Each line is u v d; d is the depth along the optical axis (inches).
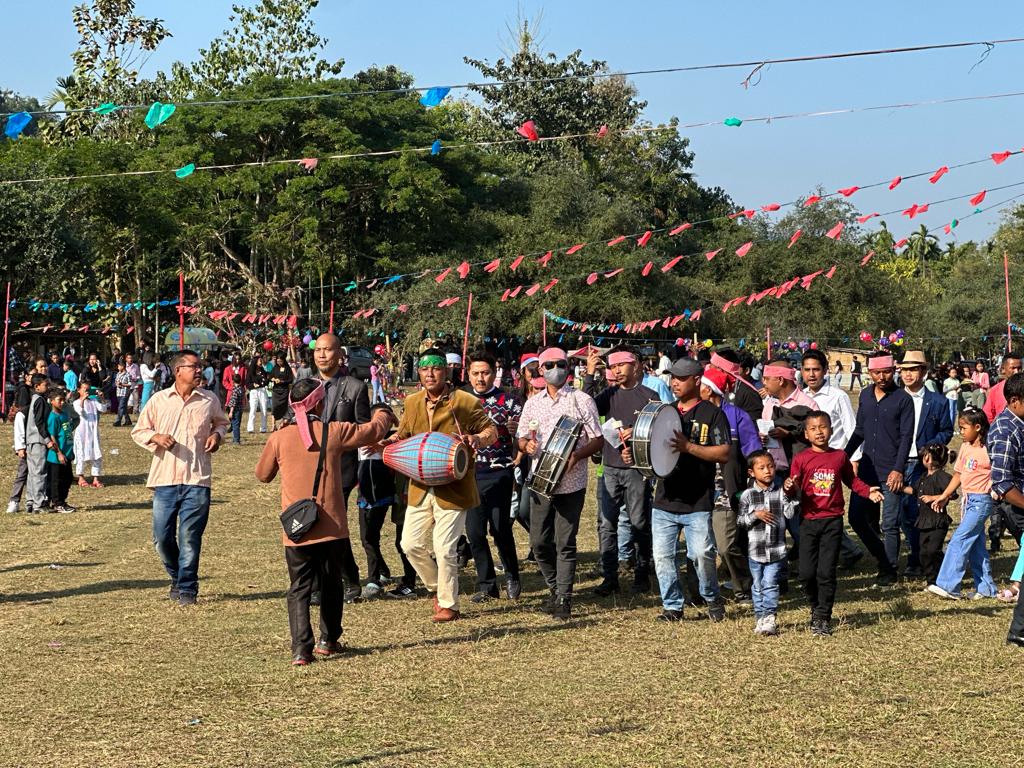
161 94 2000.5
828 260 2113.7
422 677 271.3
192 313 1790.1
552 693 255.4
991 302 2276.1
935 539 374.6
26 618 344.5
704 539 327.0
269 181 1838.1
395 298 1803.6
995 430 310.8
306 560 290.2
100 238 1734.7
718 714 235.5
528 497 414.0
